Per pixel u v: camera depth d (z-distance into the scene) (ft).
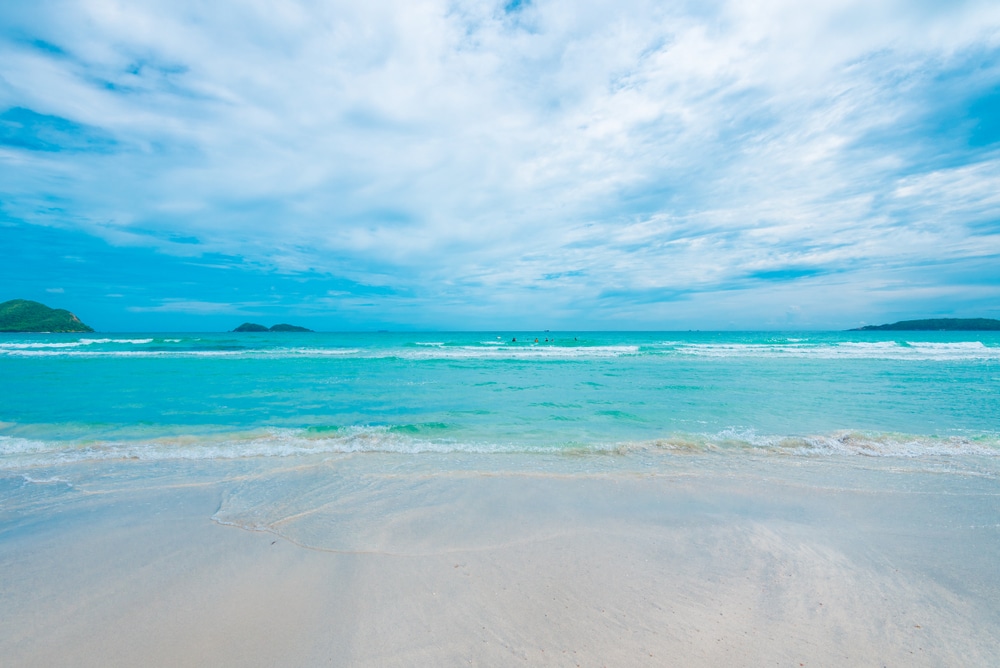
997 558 13.62
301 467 22.04
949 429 29.81
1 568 12.95
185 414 34.71
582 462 22.97
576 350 106.42
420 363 79.46
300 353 98.99
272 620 10.65
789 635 10.17
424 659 9.36
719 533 15.25
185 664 9.19
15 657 9.35
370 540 14.75
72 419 32.73
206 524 15.90
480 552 13.96
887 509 17.29
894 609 11.13
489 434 28.53
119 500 18.03
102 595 11.66
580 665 9.18
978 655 9.55
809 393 44.62
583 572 12.78
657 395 43.60
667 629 10.34
